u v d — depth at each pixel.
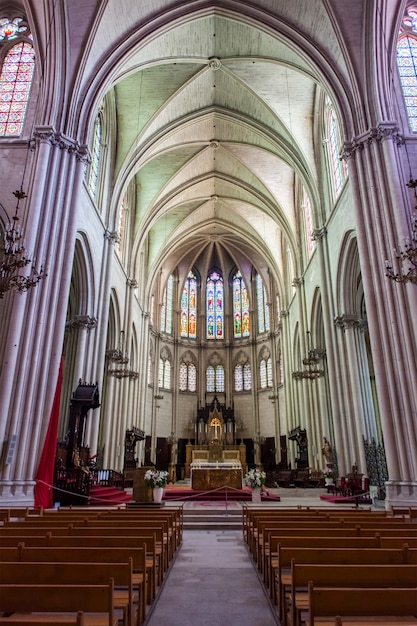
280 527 6.70
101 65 17.39
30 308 13.42
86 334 19.66
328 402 23.70
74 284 20.22
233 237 39.59
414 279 11.26
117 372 24.22
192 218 35.41
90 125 16.62
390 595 3.10
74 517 7.63
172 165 28.78
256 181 29.81
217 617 5.05
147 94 23.06
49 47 16.08
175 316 41.75
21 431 12.64
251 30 19.80
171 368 40.34
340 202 19.97
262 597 5.78
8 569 3.80
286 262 34.34
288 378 32.66
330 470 20.84
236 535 11.32
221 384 41.66
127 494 20.61
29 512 8.62
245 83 22.62
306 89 22.81
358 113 16.22
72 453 15.58
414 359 12.90
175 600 5.67
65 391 18.69
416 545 5.09
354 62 16.48
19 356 12.98
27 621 2.88
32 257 13.78
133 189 29.23
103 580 3.83
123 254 27.36
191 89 23.22
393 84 16.50
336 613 3.08
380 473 16.55
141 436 29.41
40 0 16.27
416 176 14.99
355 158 15.95
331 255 21.64
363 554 4.31
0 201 15.02
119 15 17.20
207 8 18.70
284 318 33.62
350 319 19.77
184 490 20.78
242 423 39.62
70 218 15.29
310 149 23.69
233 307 43.56
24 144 15.73
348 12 16.48
